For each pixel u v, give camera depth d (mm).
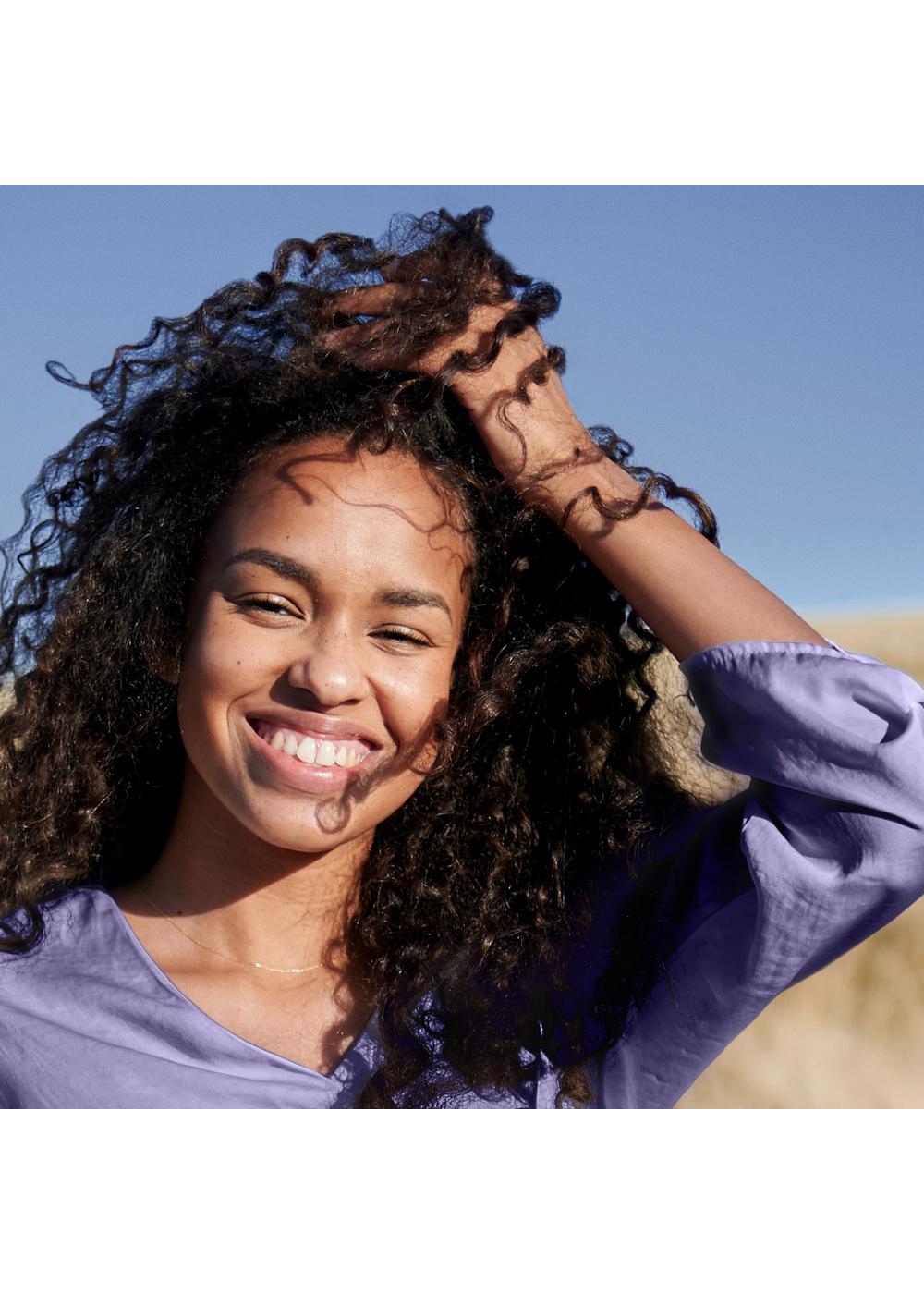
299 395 2604
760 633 2490
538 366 2609
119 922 2561
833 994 9375
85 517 2945
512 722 2889
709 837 2707
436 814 2799
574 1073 2668
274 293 2736
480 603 2719
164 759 2844
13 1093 2420
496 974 2729
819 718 2406
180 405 2768
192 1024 2471
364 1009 2637
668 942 2680
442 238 2631
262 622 2404
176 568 2699
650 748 3109
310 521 2428
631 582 2574
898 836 2395
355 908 2717
